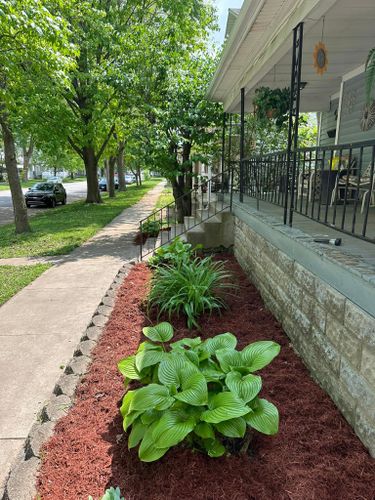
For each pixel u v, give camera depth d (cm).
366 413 190
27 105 1026
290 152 379
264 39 421
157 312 380
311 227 346
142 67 880
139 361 220
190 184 947
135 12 1339
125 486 176
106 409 234
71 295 473
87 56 1239
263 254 402
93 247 785
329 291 231
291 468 179
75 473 185
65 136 1256
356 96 588
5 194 2767
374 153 214
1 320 397
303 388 246
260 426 174
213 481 173
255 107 582
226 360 212
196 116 859
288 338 317
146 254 682
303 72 595
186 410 184
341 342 216
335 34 423
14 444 218
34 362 310
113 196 2202
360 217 419
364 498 162
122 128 1115
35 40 570
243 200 636
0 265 651
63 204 1975
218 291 411
